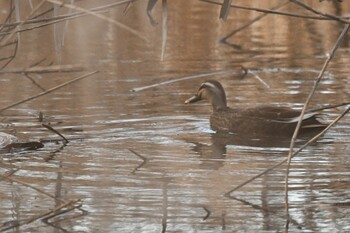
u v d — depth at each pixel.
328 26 26.11
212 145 13.66
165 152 13.13
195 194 10.84
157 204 10.46
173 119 15.41
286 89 17.66
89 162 12.47
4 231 9.57
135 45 23.14
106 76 18.95
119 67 20.05
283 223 9.74
